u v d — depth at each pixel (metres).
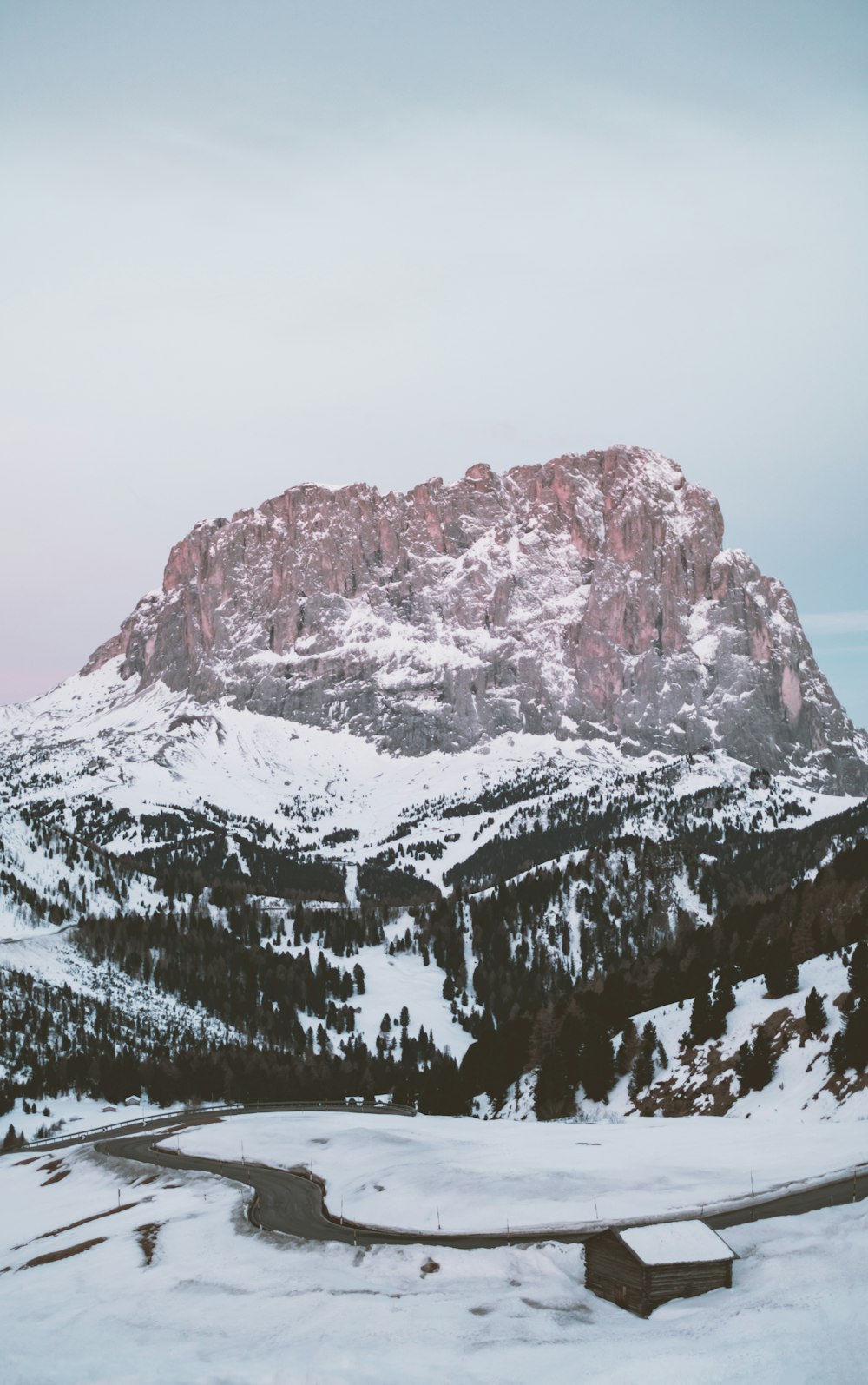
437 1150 145.62
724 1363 72.19
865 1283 81.69
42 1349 85.50
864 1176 108.31
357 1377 74.25
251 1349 81.31
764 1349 73.44
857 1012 159.38
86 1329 89.56
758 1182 110.12
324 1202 124.75
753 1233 94.38
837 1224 94.44
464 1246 100.62
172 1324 88.19
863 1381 69.12
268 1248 107.00
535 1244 96.69
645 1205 105.94
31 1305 98.81
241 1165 150.25
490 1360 75.69
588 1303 85.38
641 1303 83.12
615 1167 123.75
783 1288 82.88
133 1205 133.88
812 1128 138.25
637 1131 153.88
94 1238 120.31
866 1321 75.94
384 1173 131.12
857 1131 132.38
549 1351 76.50
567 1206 108.62
